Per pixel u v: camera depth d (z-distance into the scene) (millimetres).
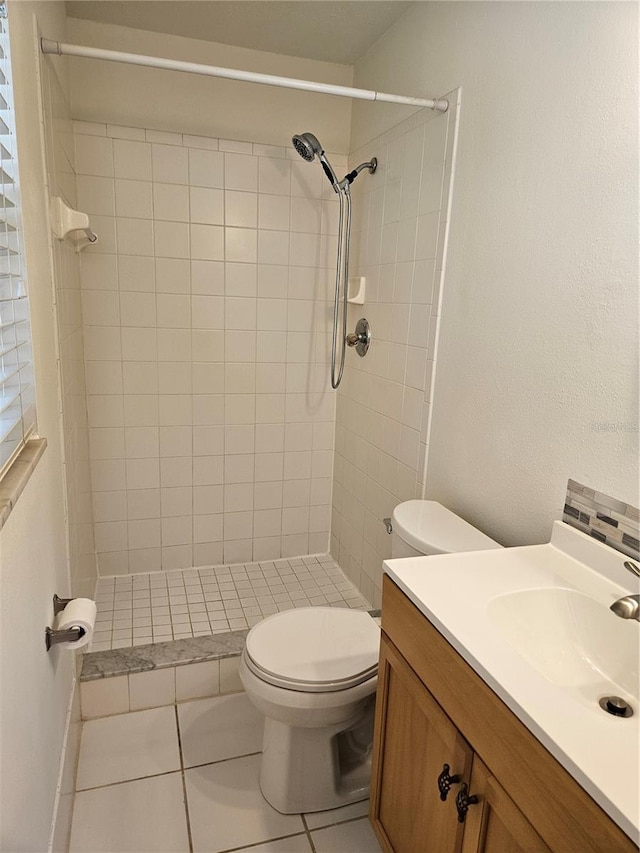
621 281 1111
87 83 2092
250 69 2277
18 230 1017
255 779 1621
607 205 1139
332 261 2549
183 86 2203
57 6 1740
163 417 2457
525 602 1109
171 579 2539
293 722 1414
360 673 1419
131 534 2531
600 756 704
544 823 744
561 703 796
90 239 1961
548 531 1344
